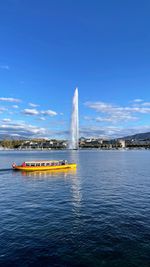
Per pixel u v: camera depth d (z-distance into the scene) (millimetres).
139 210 34812
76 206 37531
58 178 69750
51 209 36000
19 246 23141
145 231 26406
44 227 28094
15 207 37375
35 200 42031
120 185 56438
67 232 26438
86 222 29688
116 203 39188
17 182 63031
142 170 90375
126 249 22266
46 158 182500
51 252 21938
